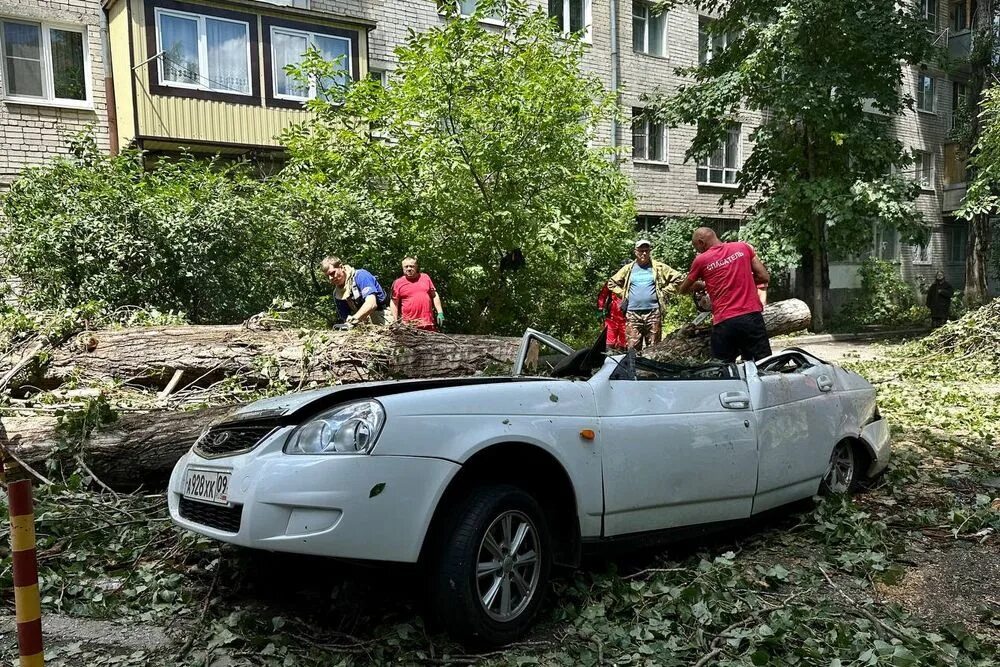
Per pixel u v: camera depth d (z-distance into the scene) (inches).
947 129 1221.7
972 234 973.2
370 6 681.6
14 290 378.9
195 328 305.4
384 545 117.4
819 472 189.9
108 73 553.3
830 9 678.5
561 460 135.0
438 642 126.0
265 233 424.2
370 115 453.1
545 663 120.5
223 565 155.9
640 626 129.6
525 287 517.7
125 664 121.3
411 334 310.2
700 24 936.9
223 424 143.1
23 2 528.7
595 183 488.1
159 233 389.7
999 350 472.7
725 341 284.4
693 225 860.6
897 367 475.5
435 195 454.9
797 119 742.5
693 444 156.6
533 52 463.8
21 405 255.0
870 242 738.8
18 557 91.9
